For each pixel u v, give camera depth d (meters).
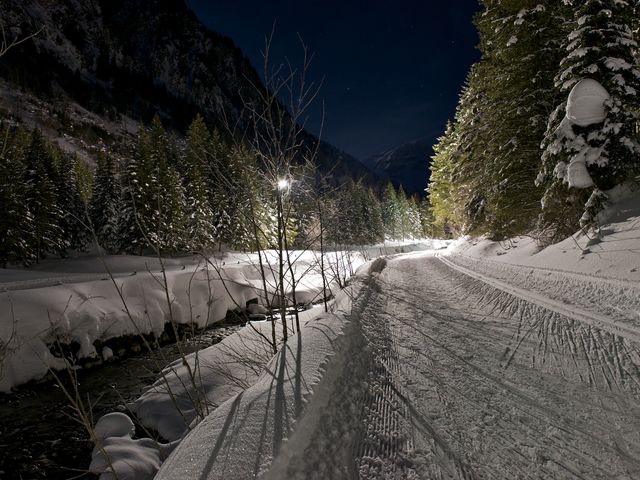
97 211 35.88
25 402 9.67
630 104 10.12
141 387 9.95
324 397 3.31
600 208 10.08
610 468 2.36
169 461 2.79
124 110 181.00
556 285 8.06
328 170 6.56
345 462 2.52
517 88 13.70
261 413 3.00
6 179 27.52
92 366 12.57
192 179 32.06
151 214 28.67
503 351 4.66
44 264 30.77
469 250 22.75
